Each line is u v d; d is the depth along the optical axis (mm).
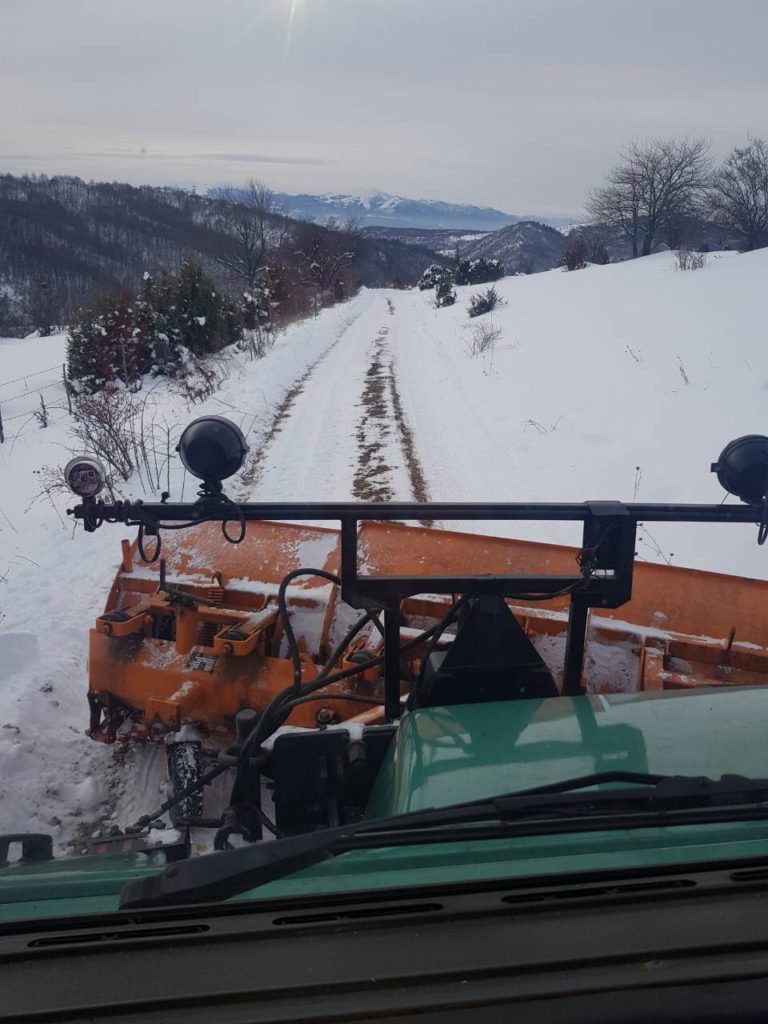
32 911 1563
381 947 1259
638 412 11328
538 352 17688
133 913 1381
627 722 2092
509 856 1540
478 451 10719
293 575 2781
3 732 4285
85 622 6004
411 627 3717
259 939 1284
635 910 1318
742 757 1914
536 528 7812
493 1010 1150
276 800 2498
